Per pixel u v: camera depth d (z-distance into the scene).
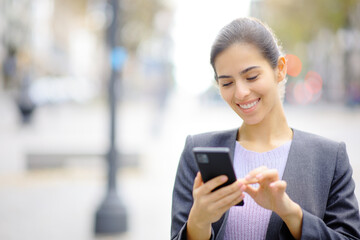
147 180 10.02
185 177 2.24
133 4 37.72
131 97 52.09
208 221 1.89
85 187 9.55
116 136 6.63
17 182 9.92
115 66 6.66
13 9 47.41
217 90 2.23
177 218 2.17
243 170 2.18
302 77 42.75
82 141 14.45
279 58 2.13
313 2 32.34
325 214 2.10
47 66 65.06
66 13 66.62
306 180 2.09
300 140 2.17
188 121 24.23
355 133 14.02
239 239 2.09
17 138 16.23
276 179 1.84
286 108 33.78
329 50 40.59
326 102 43.59
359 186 3.85
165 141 15.77
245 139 2.26
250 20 2.10
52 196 8.68
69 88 45.91
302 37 36.75
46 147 11.88
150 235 6.33
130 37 38.69
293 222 1.94
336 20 31.94
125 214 6.48
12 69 37.19
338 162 2.12
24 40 49.91
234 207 2.12
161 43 16.83
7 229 6.50
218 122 23.14
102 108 41.06
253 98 2.06
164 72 16.81
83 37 87.62
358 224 2.06
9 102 37.97
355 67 35.62
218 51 2.06
